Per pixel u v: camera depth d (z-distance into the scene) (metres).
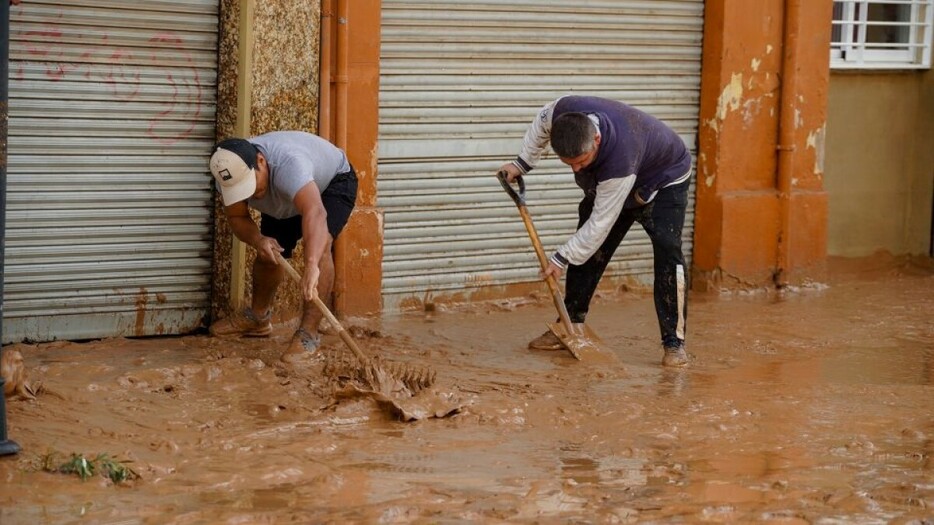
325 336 7.50
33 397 5.70
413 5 8.10
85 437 5.22
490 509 4.60
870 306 9.30
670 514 4.62
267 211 6.66
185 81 7.24
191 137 7.32
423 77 8.23
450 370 6.86
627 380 6.78
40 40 6.79
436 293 8.55
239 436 5.36
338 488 4.79
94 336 7.21
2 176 4.84
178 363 6.61
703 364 7.29
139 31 7.06
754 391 6.63
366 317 8.15
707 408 6.19
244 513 4.45
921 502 4.84
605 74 9.02
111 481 4.72
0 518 4.30
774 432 5.84
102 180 7.09
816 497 4.88
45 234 6.97
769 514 4.66
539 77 8.73
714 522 4.56
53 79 6.86
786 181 9.73
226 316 7.46
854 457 5.47
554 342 7.46
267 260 6.89
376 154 8.05
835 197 10.66
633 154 6.59
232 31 7.25
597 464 5.25
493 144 8.59
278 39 7.37
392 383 6.02
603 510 4.64
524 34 8.59
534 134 6.99
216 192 7.41
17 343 6.98
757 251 9.69
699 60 9.45
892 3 10.80
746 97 9.51
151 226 7.28
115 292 7.24
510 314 8.55
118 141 7.10
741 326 8.41
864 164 10.77
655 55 9.22
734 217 9.52
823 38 9.75
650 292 9.47
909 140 10.98
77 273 7.10
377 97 7.98
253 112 7.34
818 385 6.82
